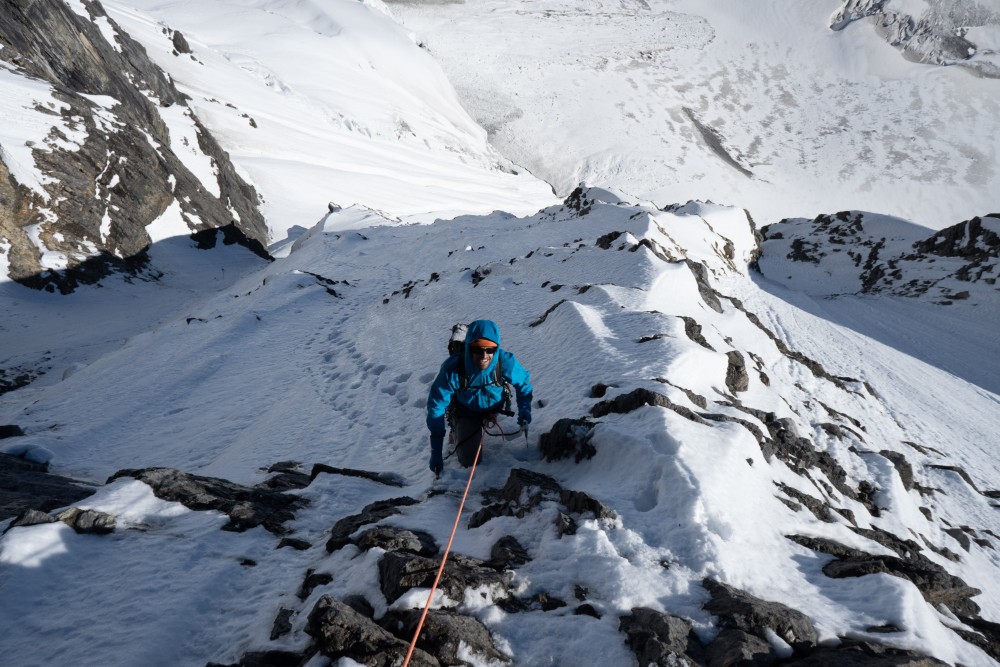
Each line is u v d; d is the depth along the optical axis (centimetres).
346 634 275
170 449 897
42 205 2730
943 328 3350
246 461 716
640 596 314
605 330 808
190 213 3819
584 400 602
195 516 428
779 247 5694
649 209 3225
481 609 307
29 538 361
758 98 18375
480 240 2456
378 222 3934
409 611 294
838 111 17675
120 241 3123
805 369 1608
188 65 9025
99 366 1439
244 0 17600
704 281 1717
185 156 4634
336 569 353
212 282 3484
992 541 879
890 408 1725
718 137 16462
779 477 533
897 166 15125
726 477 421
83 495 537
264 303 1728
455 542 386
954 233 4378
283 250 4847
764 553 367
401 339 1141
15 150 2711
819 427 961
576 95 17488
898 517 756
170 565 368
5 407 1339
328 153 8775
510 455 539
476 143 14638
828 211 13900
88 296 2709
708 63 19888
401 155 11119
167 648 302
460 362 483
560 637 292
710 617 300
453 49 19325
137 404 1091
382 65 15362
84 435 942
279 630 303
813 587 346
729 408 631
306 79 12850
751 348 1492
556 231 2541
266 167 6944
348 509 486
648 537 361
